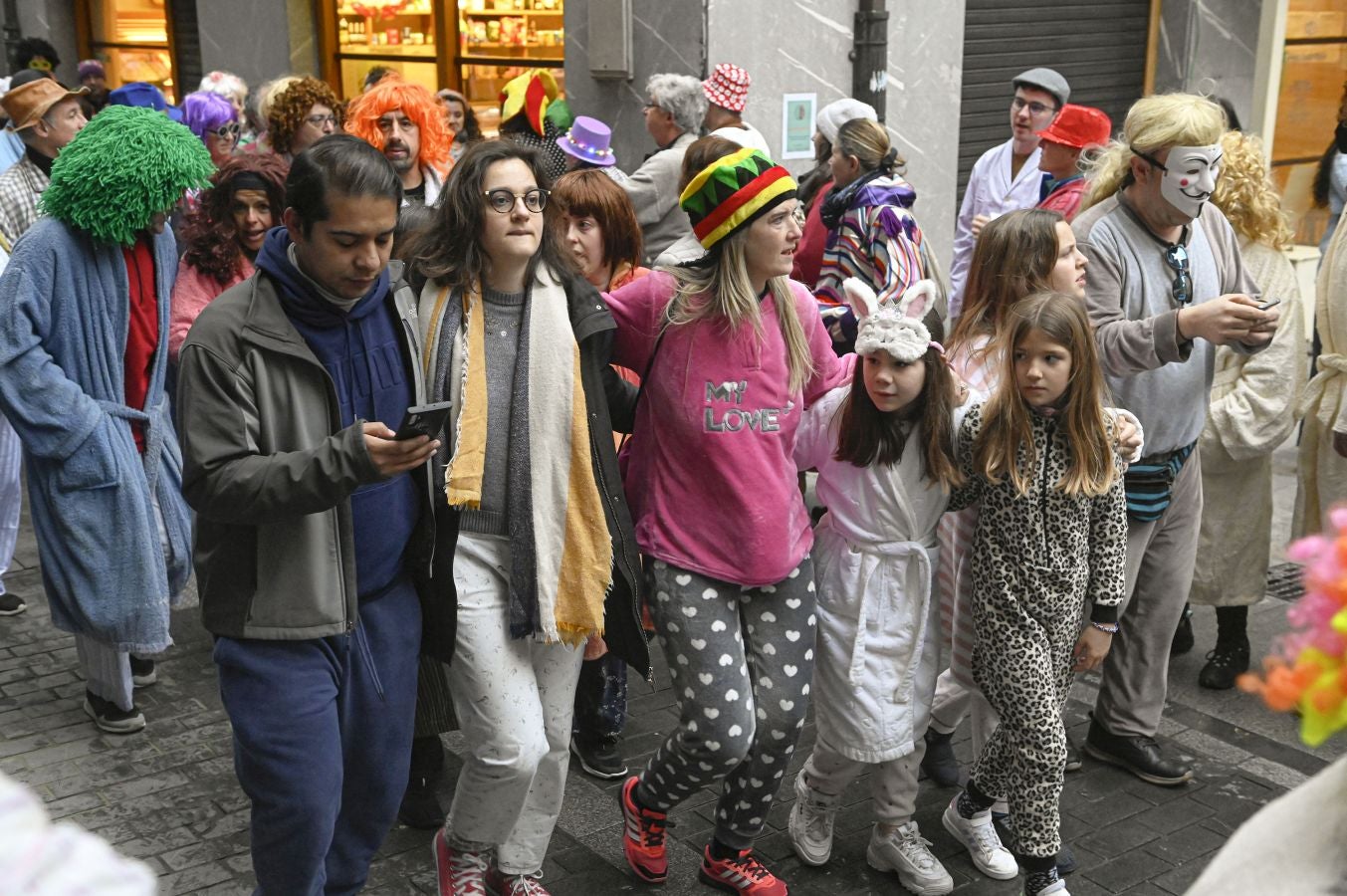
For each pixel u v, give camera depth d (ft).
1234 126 20.72
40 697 14.96
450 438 9.48
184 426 8.43
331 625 8.75
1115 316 12.92
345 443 8.07
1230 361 15.07
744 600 10.90
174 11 38.81
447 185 9.48
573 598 9.70
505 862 10.71
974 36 28.35
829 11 25.36
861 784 13.43
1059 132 18.98
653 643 16.72
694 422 10.23
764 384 10.28
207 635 16.62
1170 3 31.04
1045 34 29.58
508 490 9.66
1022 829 11.00
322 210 8.28
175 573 14.19
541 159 9.55
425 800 12.37
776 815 12.82
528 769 9.84
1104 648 11.35
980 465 10.73
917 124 27.50
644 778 11.28
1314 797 4.05
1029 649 10.84
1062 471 10.69
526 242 9.39
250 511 8.18
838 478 11.12
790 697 10.73
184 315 14.19
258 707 8.70
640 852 11.52
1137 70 31.68
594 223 12.78
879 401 10.54
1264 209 14.79
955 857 12.17
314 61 34.42
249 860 11.85
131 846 12.01
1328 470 15.47
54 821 12.39
